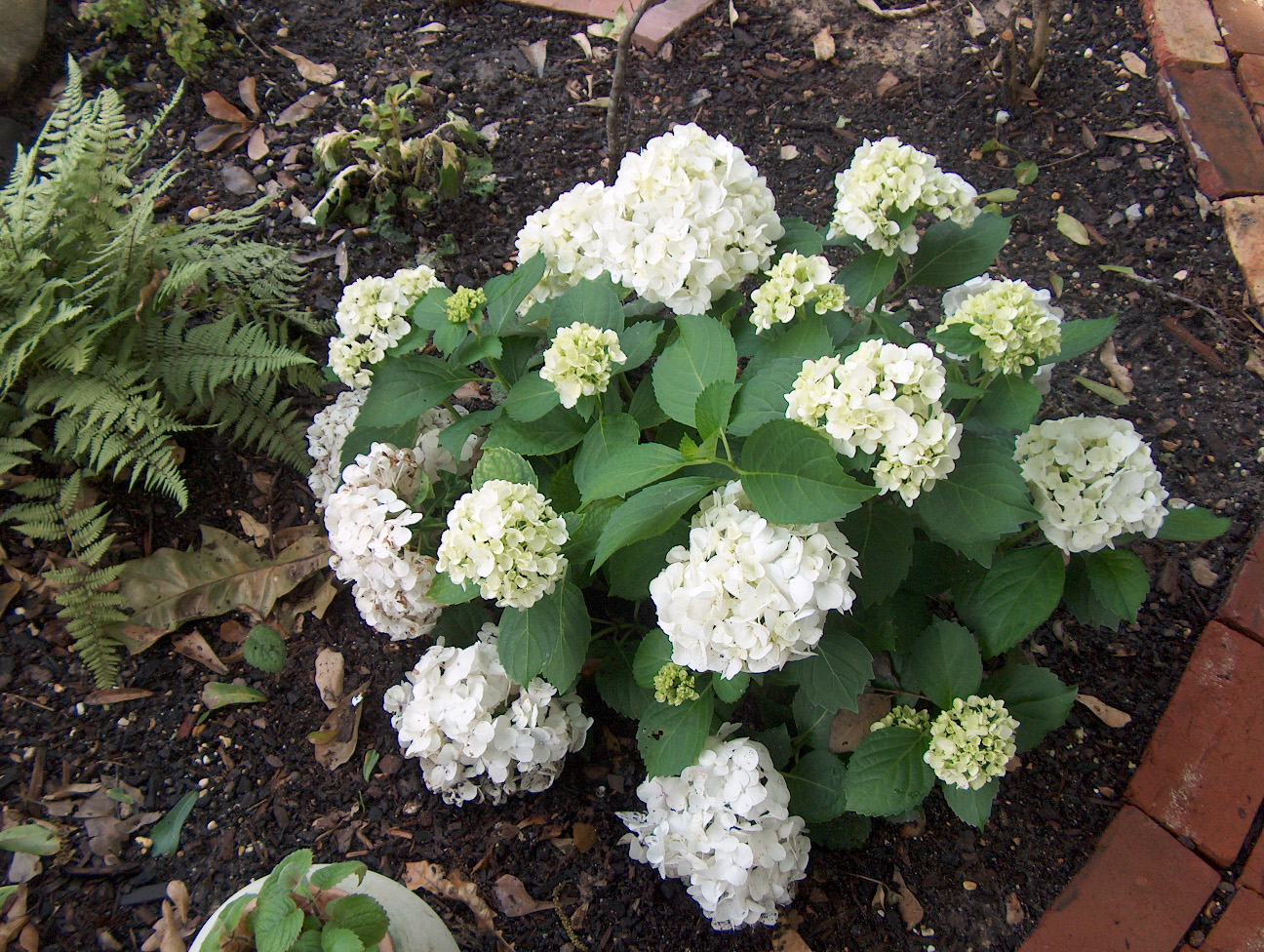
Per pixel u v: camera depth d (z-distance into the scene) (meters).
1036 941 1.17
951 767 1.05
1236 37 1.78
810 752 1.19
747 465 0.92
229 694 1.30
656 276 1.06
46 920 1.17
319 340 1.54
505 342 1.18
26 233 1.34
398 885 1.06
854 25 1.88
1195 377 1.52
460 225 1.64
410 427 1.21
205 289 1.45
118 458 1.39
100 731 1.28
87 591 1.30
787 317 1.04
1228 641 1.31
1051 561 1.09
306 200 1.64
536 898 1.20
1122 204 1.66
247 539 1.40
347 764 1.28
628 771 1.28
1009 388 1.05
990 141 1.72
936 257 1.19
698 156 1.08
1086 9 1.86
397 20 1.87
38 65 1.72
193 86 1.73
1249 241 1.60
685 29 1.87
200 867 1.21
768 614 0.92
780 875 1.10
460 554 0.96
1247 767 1.23
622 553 1.05
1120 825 1.22
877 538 1.05
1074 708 1.31
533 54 1.84
